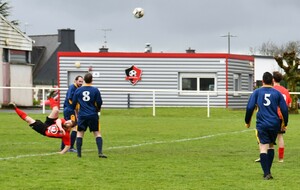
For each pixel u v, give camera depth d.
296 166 18.80
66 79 56.03
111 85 56.09
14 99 62.44
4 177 16.00
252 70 61.22
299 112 54.41
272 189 14.66
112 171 17.30
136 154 21.50
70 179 15.83
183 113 47.38
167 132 31.02
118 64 56.03
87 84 20.25
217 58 56.22
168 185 15.11
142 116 44.28
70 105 21.73
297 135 30.14
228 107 56.16
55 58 113.38
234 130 32.56
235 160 20.02
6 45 61.59
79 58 56.00
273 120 16.19
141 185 15.07
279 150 19.88
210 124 36.78
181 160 19.91
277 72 20.52
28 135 28.47
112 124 36.16
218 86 56.25
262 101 16.31
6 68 61.78
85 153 21.56
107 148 23.47
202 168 18.08
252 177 16.42
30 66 64.56
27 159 19.58
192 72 56.25
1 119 38.97
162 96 56.16
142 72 56.09
